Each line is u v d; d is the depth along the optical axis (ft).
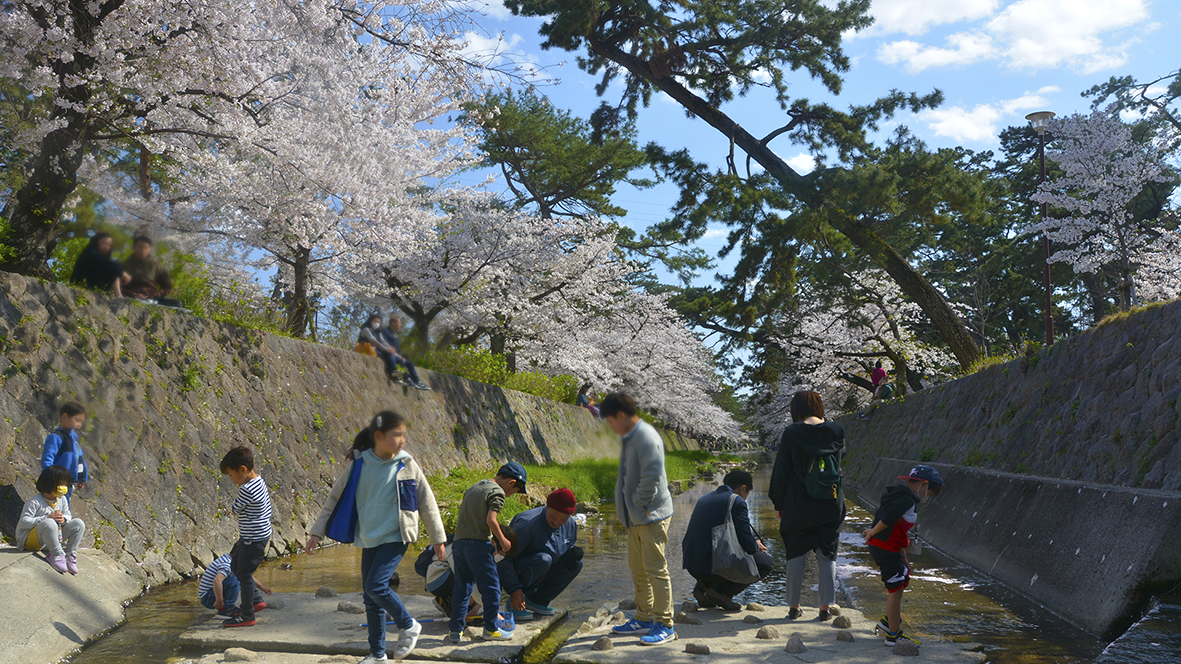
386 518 13.67
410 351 54.19
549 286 76.43
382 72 42.55
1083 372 28.55
